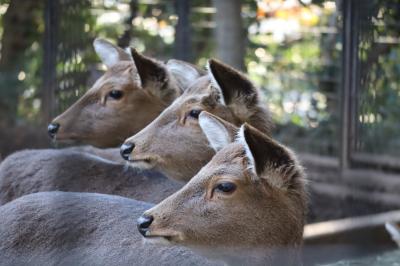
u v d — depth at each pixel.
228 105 7.43
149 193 8.03
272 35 16.34
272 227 6.28
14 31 18.83
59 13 13.22
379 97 13.48
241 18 14.49
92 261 6.71
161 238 6.24
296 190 6.36
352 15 12.50
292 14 16.14
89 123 8.78
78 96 12.41
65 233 6.88
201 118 6.75
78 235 6.86
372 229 10.87
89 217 6.94
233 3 14.37
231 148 6.40
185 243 6.25
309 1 14.45
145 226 6.25
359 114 12.97
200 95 7.59
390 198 13.11
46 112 14.05
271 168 6.26
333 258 9.37
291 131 15.55
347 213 12.78
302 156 14.87
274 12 16.17
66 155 8.58
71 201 7.10
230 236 6.25
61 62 12.97
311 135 15.22
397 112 13.95
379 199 13.03
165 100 8.68
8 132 16.80
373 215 11.92
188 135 7.55
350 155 13.12
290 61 16.28
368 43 12.48
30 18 18.91
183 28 15.65
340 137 13.27
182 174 7.62
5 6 19.08
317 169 14.44
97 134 8.79
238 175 6.25
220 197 6.25
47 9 13.66
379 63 13.27
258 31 16.22
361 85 12.82
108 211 6.96
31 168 8.52
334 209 13.13
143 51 17.14
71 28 13.03
